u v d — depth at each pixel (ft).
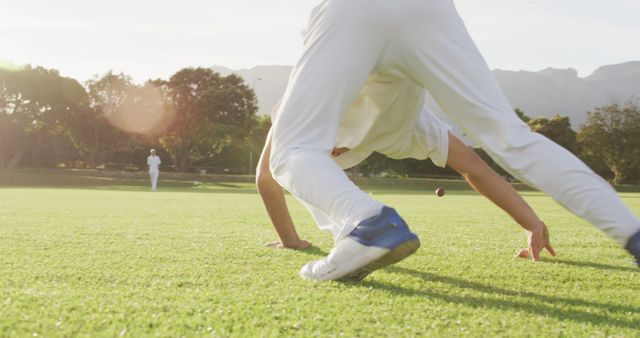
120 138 165.27
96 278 7.06
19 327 4.53
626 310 5.77
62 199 35.65
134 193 54.13
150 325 4.67
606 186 6.48
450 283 7.22
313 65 6.89
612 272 8.52
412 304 5.76
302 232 15.15
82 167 192.13
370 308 5.50
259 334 4.46
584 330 4.87
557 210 31.60
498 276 7.93
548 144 6.61
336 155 8.89
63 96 158.51
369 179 121.29
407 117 8.14
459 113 6.97
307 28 7.17
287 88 7.18
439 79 6.87
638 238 6.25
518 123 6.74
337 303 5.69
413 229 16.81
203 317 4.99
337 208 6.45
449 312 5.43
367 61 6.89
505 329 4.83
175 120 155.22
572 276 8.07
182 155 161.38
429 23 6.74
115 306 5.36
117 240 11.96
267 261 8.90
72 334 4.37
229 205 31.35
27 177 108.99
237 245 11.23
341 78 6.83
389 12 6.70
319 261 7.13
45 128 167.63
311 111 6.83
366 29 6.77
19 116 158.20
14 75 156.25
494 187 9.45
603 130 189.26
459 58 6.77
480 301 6.05
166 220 18.80
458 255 10.38
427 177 188.14
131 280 6.95
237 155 202.69
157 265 8.31
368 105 7.94
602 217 6.40
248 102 158.61
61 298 5.71
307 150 6.74
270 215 10.71
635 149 186.60
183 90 153.79
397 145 8.79
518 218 9.75
